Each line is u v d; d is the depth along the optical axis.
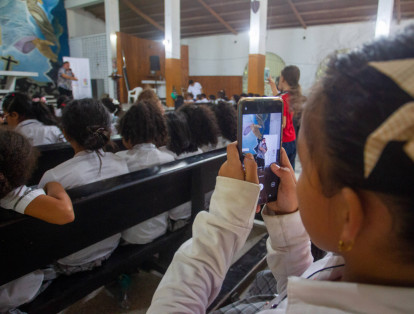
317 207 0.32
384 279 0.29
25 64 10.43
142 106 1.58
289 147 2.63
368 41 0.29
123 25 13.62
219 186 0.50
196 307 0.47
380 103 0.24
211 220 0.49
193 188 1.57
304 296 0.32
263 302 0.63
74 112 1.27
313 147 0.30
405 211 0.24
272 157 0.60
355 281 0.32
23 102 2.63
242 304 0.64
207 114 2.07
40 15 10.71
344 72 0.27
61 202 0.90
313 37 11.63
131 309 1.51
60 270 1.21
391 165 0.23
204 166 1.59
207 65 14.38
